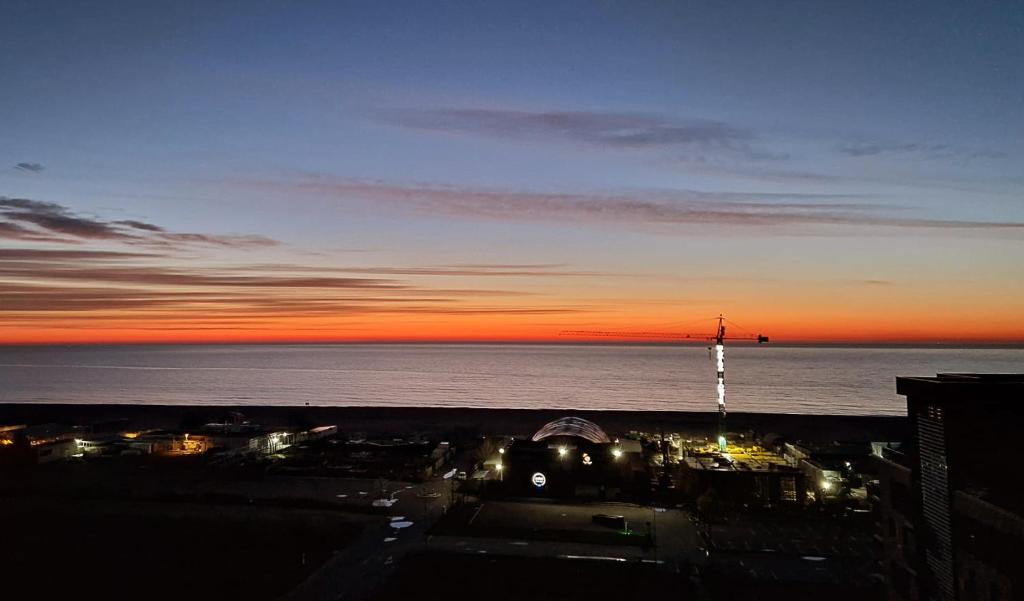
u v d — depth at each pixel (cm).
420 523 6519
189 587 4866
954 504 3425
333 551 5666
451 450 10381
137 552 5647
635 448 9119
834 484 7394
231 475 8738
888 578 4134
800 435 12875
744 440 10988
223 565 5322
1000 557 3067
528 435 12925
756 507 7112
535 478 7631
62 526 6384
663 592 4800
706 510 6756
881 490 4266
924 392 3669
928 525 3644
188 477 8644
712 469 7556
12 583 4966
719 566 5338
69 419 15375
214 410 16525
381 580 4988
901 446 5053
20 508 7019
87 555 5569
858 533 6275
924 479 3684
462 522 6481
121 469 9150
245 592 4769
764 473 7369
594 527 6347
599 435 9350
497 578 5041
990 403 3381
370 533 6188
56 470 9119
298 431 11869
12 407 17212
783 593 4800
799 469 8069
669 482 7900
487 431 13475
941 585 3503
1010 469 3247
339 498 7556
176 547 5769
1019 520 2934
